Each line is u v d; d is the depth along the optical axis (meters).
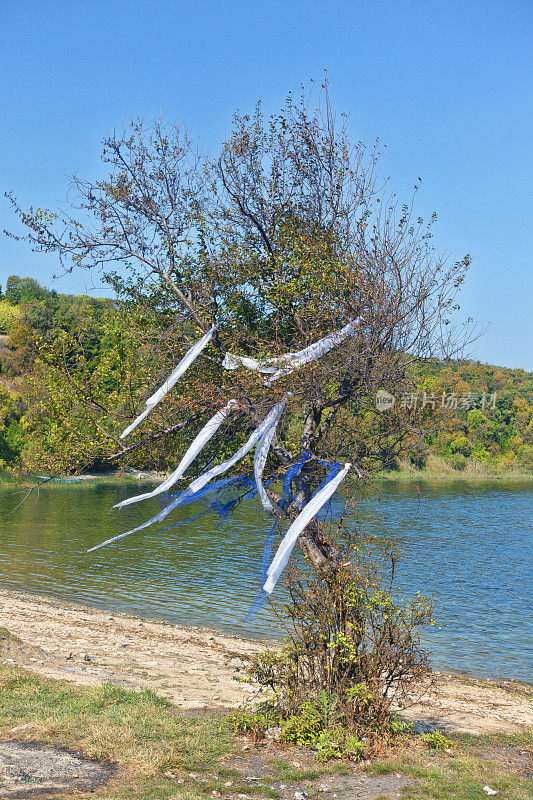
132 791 6.77
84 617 19.16
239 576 25.42
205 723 9.17
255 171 10.55
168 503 9.45
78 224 10.75
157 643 16.62
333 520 9.30
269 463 10.01
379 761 8.13
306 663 9.22
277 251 10.28
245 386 8.88
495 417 93.81
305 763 8.01
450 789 7.39
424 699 12.96
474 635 18.81
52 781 6.91
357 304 8.95
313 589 9.12
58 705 9.42
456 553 32.22
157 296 10.66
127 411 10.33
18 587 23.05
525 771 8.29
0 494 53.25
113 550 30.55
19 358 73.25
